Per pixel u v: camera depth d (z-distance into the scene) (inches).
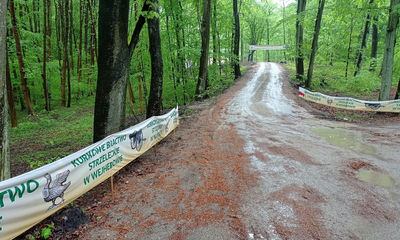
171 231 146.6
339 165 239.6
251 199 180.7
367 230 143.6
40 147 404.2
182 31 737.6
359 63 944.3
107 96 248.7
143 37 516.7
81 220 155.8
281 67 1477.6
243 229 146.1
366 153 271.4
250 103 628.4
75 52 1012.5
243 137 344.8
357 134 353.1
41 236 136.2
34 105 820.0
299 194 185.9
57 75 843.4
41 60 796.0
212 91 786.2
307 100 671.1
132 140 233.0
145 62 584.7
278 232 142.6
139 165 254.4
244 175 222.5
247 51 2664.9
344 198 179.2
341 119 467.2
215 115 506.6
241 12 1255.5
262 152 282.0
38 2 782.5
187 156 277.7
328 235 139.6
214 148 302.0
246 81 1034.1
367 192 186.7
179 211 168.1
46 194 136.5
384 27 1061.8
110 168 196.7
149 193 194.4
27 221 125.1
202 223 153.4
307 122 438.6
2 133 151.2
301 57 906.1
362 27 985.5
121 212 168.1
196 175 226.2
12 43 647.8
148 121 269.3
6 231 113.9
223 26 997.2
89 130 495.8
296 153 275.6
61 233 142.5
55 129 536.4
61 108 795.4
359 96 717.9
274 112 526.6
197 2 721.0
